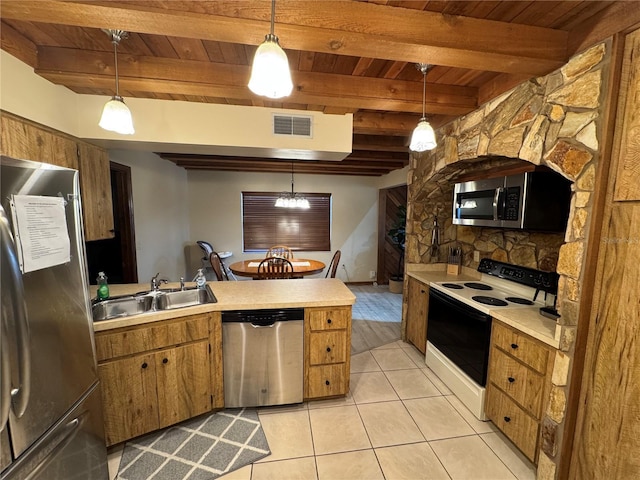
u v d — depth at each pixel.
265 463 1.79
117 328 1.77
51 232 1.23
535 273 2.30
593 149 1.37
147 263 3.87
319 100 2.08
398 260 6.32
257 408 2.29
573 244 1.47
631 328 1.28
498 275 2.67
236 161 4.39
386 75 2.02
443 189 3.22
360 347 3.39
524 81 1.78
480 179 2.53
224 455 1.84
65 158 2.05
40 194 1.18
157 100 2.33
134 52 1.78
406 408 2.31
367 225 6.17
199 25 1.22
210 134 2.42
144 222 3.79
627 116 1.27
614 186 1.33
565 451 1.54
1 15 1.17
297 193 5.77
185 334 2.00
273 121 2.50
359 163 4.65
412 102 2.11
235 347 2.15
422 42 1.35
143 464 1.77
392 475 1.72
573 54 1.46
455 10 1.35
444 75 2.00
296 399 2.28
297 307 2.19
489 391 2.11
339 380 2.34
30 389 1.11
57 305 1.26
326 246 6.04
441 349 2.70
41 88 1.80
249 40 1.34
